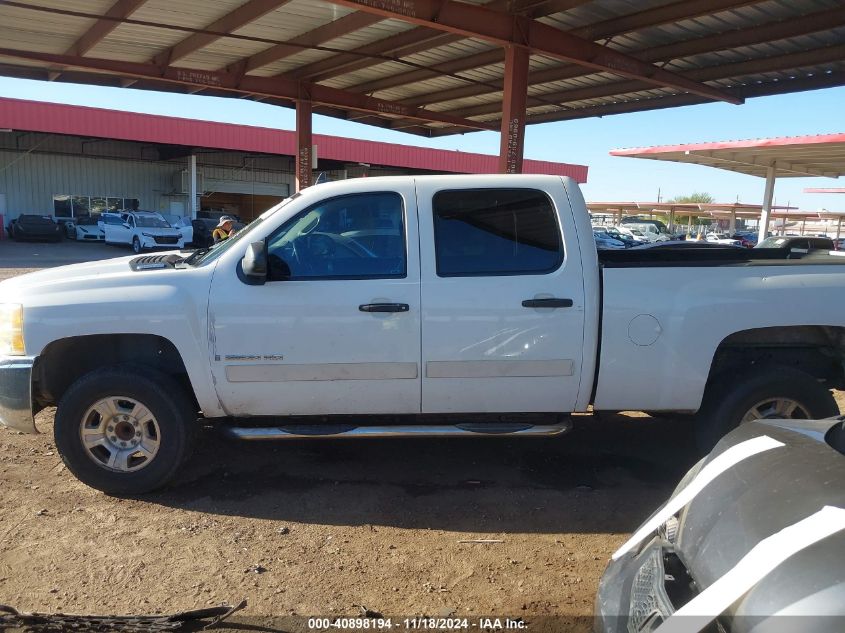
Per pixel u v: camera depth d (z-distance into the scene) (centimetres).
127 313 412
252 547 372
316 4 1094
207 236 3341
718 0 957
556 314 418
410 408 432
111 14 1127
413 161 4059
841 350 454
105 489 429
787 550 186
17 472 468
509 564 359
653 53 1225
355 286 416
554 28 1061
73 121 3173
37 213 3647
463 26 964
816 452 233
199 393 423
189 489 447
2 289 442
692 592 206
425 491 450
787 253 575
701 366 427
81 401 418
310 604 319
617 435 570
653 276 426
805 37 1105
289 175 4391
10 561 352
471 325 417
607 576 249
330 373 420
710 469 252
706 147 2092
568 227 428
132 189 3919
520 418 450
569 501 438
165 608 313
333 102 1695
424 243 422
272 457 506
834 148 1931
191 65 1513
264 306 414
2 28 1222
